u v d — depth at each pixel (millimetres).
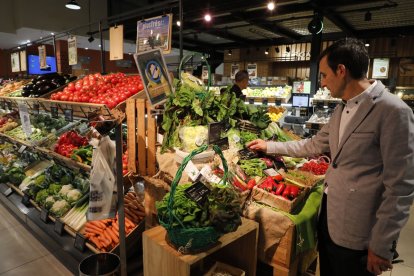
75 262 2711
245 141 2553
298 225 1913
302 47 8055
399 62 7145
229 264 2158
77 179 3420
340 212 1575
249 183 2152
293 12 5535
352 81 1497
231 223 1607
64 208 3131
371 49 7289
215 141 2248
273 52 8562
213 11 5465
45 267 2848
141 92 2748
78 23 9547
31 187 3693
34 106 4211
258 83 7426
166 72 2535
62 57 7016
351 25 6707
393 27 6797
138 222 2822
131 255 2777
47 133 4160
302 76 8719
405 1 5133
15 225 3654
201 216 1619
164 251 1661
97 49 12297
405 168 1334
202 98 2529
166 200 1730
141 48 3217
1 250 3121
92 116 2299
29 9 8469
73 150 3162
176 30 7871
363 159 1484
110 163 2252
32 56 7387
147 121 2463
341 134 1610
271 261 2016
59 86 4105
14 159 4629
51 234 3086
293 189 2059
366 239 1518
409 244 3336
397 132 1347
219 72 12938
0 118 5379
